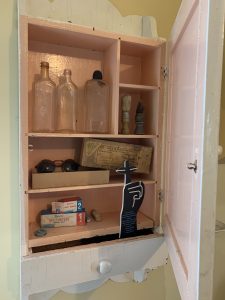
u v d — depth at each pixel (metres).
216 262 1.30
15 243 0.95
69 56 0.98
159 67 0.96
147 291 1.21
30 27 0.80
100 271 0.86
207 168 0.48
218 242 1.29
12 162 0.93
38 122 0.93
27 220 0.80
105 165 0.95
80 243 0.90
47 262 0.80
